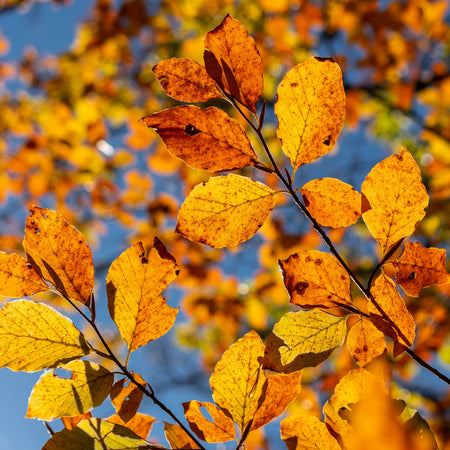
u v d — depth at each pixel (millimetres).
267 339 667
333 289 663
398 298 647
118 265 659
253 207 652
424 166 2852
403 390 1879
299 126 640
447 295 1669
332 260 662
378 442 662
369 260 2586
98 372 667
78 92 3297
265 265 2215
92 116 2768
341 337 673
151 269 661
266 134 2430
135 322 663
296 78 634
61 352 657
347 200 655
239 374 668
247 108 640
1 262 650
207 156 643
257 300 2316
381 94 3096
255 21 3047
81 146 2691
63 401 660
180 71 638
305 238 2127
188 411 684
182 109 639
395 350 642
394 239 652
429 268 659
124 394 672
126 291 661
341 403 671
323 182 654
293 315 674
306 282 664
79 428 656
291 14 2928
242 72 639
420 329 1699
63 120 2738
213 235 650
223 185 648
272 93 2971
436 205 2207
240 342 669
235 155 645
